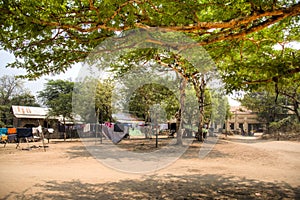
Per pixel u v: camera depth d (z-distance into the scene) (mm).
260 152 13188
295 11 4469
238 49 7383
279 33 6914
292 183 6039
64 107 24797
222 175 6977
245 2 4770
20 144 19297
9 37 5332
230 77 6477
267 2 4359
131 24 4219
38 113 31922
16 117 29641
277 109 32125
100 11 4027
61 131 27609
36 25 4172
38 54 5934
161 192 5172
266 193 5145
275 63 6188
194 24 4590
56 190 5227
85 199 4660
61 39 5660
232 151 13594
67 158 10531
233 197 4855
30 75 6598
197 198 4781
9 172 7230
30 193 4973
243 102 31719
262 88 7438
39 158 10641
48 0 4191
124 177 6559
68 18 4973
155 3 4402
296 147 16609
